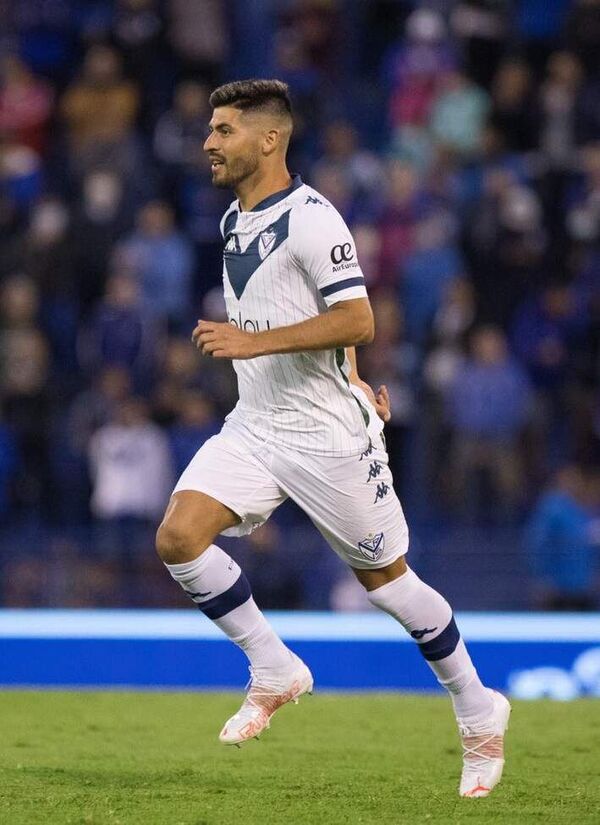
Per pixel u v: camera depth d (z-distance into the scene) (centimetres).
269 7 5753
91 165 4744
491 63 5225
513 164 4850
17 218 4769
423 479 4188
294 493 1748
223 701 2722
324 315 1670
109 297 4375
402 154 4981
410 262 4456
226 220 1775
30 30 5497
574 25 5144
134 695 2809
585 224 4688
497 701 1775
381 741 2270
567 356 4481
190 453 4056
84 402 4238
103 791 1775
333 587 3800
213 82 5244
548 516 3834
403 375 4294
